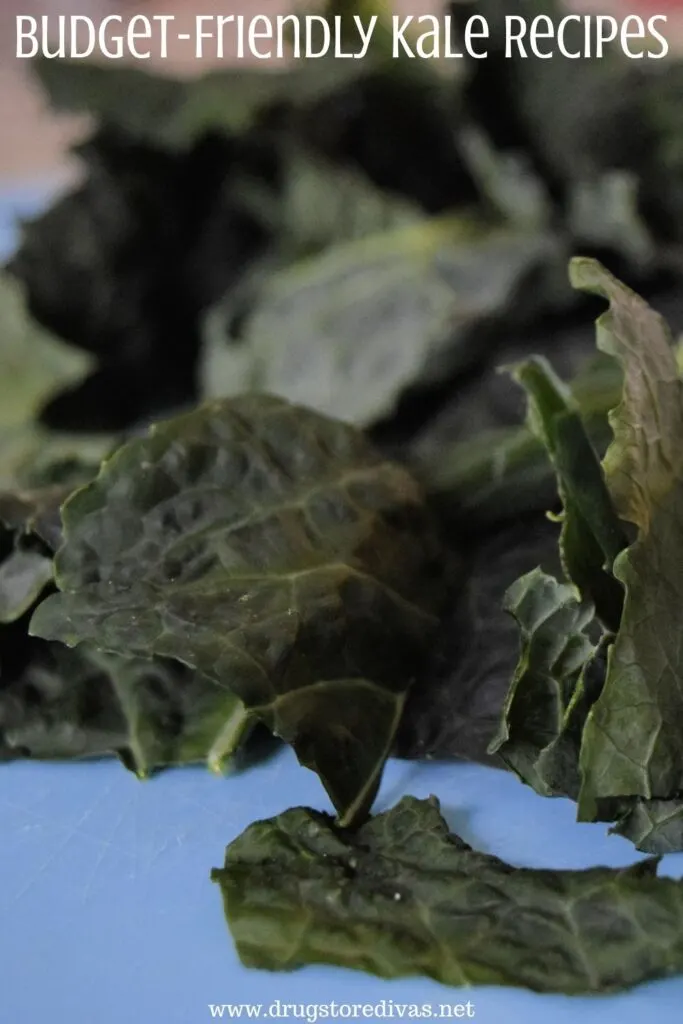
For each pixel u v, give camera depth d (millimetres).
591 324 424
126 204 477
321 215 474
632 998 304
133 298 479
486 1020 303
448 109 461
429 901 313
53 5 750
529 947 307
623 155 437
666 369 330
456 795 335
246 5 724
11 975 313
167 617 328
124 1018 307
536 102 445
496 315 424
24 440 451
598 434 356
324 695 330
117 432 468
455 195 474
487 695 340
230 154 480
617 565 312
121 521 338
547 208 446
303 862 321
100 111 472
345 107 465
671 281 429
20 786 343
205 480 343
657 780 314
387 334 436
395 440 422
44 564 349
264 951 311
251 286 473
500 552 356
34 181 609
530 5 446
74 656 352
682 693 318
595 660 322
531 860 323
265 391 447
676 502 324
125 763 344
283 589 334
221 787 340
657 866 313
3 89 733
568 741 323
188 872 326
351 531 344
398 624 342
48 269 477
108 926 319
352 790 328
